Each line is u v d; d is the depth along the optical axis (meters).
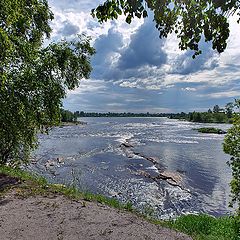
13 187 9.04
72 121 135.00
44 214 6.74
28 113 11.58
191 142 49.97
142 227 6.42
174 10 2.83
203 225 8.73
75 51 13.27
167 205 16.70
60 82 12.65
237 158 9.07
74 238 5.52
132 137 60.16
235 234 7.84
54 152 37.44
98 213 7.02
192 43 2.86
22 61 11.55
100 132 76.19
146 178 23.27
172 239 6.00
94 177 23.22
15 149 12.90
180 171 26.08
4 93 11.02
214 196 18.67
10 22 8.78
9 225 6.04
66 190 9.11
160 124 131.12
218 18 2.60
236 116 8.98
